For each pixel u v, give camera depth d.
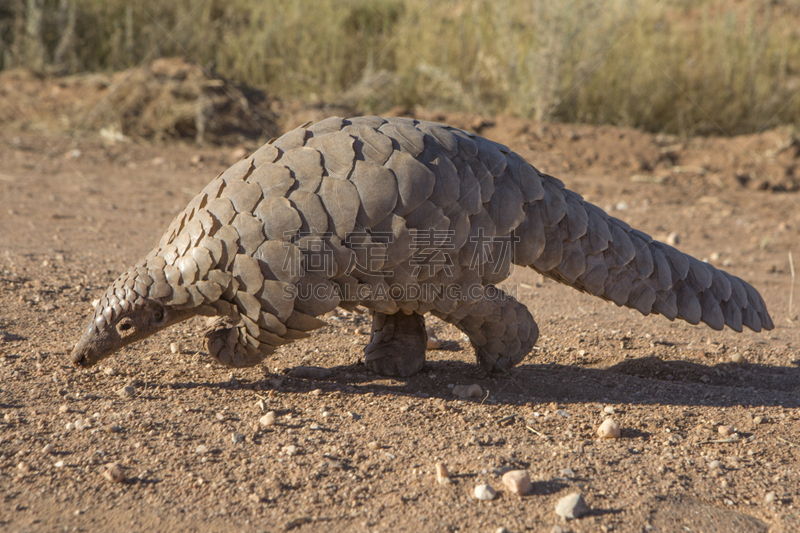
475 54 12.93
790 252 7.62
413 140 3.38
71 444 3.02
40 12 12.81
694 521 2.65
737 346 4.90
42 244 6.43
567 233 3.66
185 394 3.63
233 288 3.25
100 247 6.51
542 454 3.12
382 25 13.81
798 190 10.32
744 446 3.31
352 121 3.49
